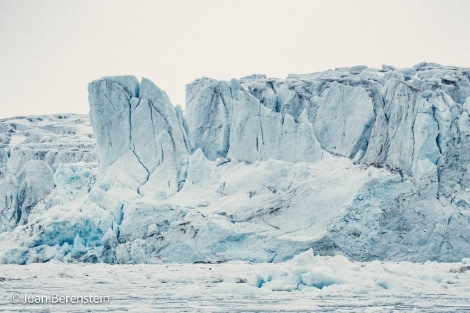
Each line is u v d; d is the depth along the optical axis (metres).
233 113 113.75
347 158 108.25
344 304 59.34
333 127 111.19
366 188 100.50
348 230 99.44
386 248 98.88
